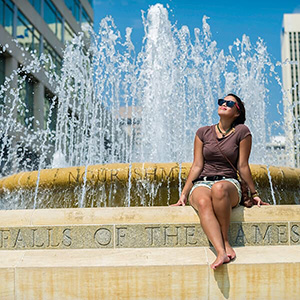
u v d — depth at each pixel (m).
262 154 8.83
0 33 21.36
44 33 27.06
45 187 5.23
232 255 3.12
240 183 3.58
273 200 5.30
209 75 9.75
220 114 3.64
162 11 9.96
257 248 3.31
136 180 4.99
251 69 9.52
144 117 9.55
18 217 3.46
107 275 3.05
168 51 9.75
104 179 5.03
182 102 9.62
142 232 3.40
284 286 3.02
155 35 9.84
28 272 3.07
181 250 3.30
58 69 29.59
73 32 33.25
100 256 3.22
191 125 9.55
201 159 3.66
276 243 3.40
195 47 9.84
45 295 3.05
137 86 9.79
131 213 3.44
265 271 3.03
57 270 3.06
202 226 3.23
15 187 5.43
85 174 5.09
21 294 3.06
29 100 24.16
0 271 3.07
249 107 9.30
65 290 3.05
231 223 3.41
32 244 3.41
